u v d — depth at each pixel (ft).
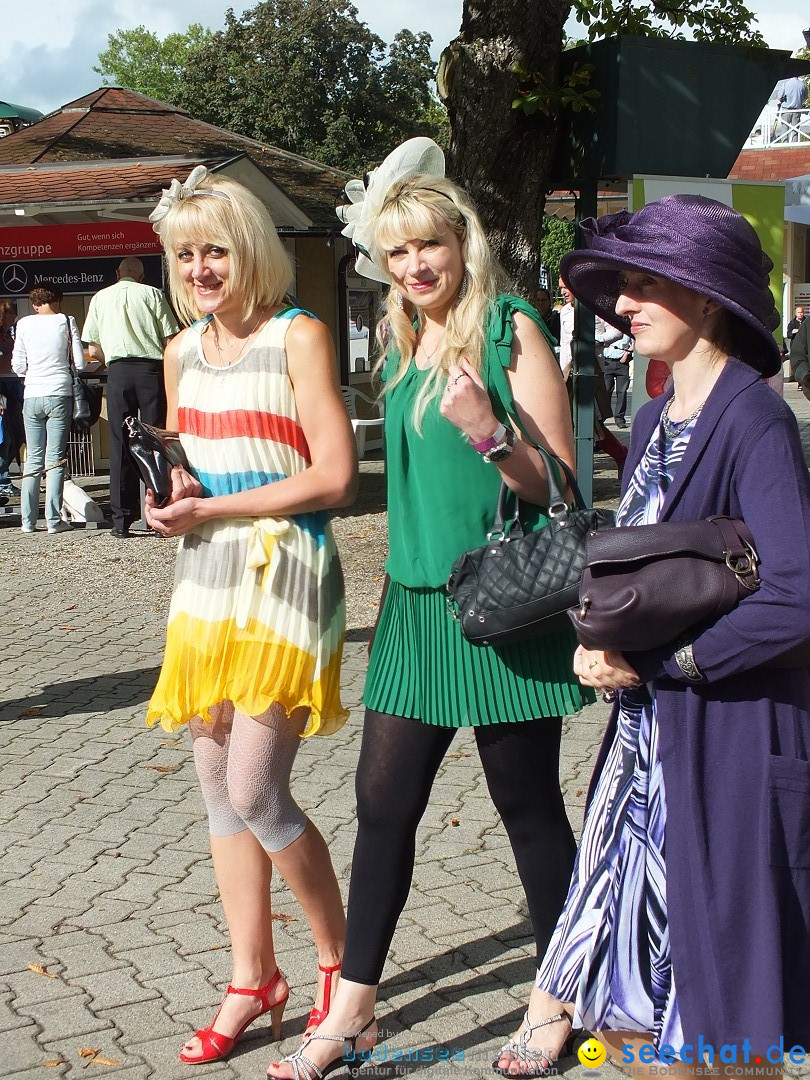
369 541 33.17
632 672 7.06
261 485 9.58
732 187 24.35
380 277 10.53
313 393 9.45
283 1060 9.32
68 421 36.09
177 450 9.84
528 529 9.00
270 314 9.66
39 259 43.96
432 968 11.12
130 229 43.24
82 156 47.78
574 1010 7.88
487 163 24.90
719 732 6.93
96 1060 9.82
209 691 9.38
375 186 10.19
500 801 9.46
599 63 23.86
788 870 6.71
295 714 9.57
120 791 15.99
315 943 10.70
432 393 8.95
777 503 6.68
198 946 11.71
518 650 9.03
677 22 28.66
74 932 12.08
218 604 9.45
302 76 143.43
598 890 7.67
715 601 6.70
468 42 24.57
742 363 7.13
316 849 9.73
